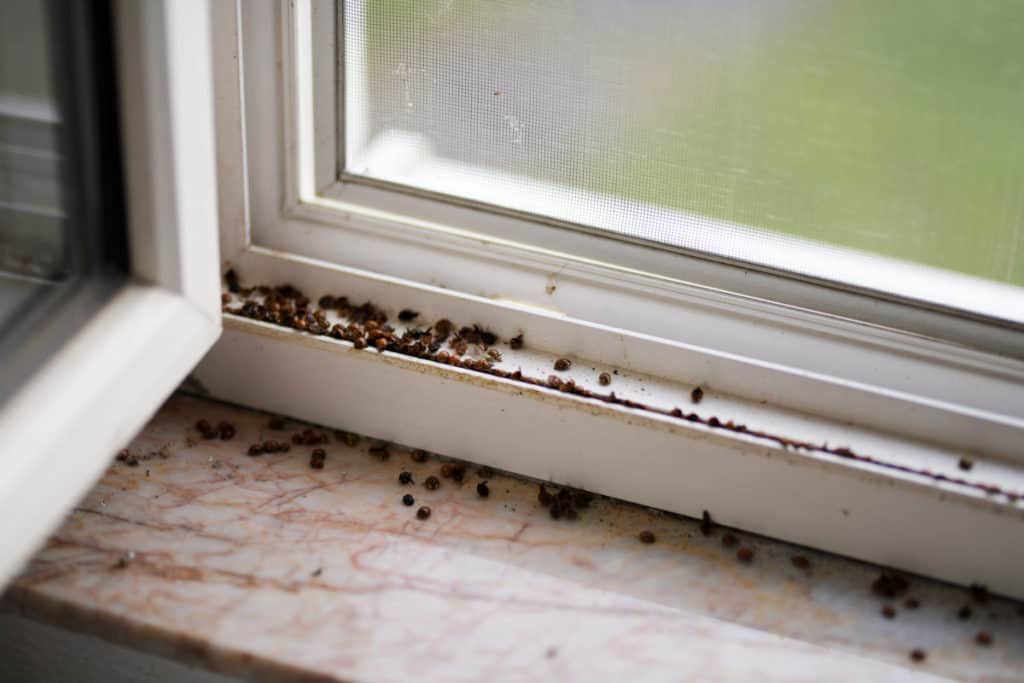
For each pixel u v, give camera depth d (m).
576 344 0.77
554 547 0.74
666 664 0.69
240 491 0.75
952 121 0.73
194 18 0.68
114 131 0.69
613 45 0.75
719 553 0.74
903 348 0.75
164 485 0.75
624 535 0.74
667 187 0.76
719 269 0.76
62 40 0.67
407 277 0.80
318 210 0.80
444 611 0.70
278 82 0.78
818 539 0.73
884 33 0.72
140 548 0.72
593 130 0.76
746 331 0.76
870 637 0.70
